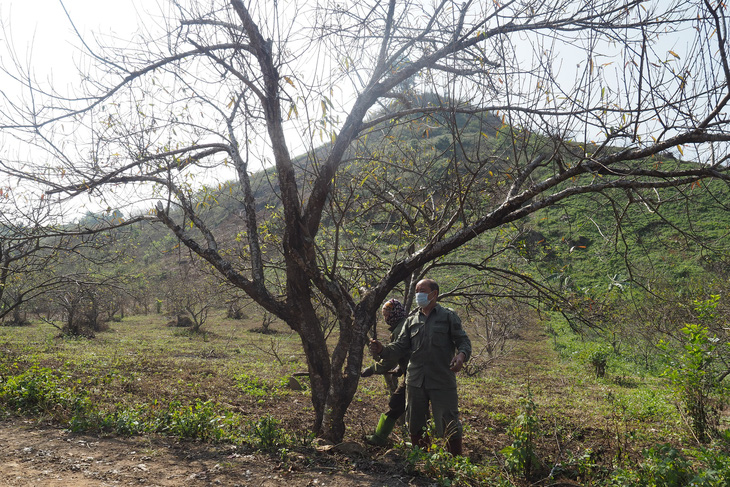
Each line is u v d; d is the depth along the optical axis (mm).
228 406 7367
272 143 4781
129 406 6418
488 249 6383
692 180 4117
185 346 18594
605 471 4082
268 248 6824
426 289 4598
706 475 3254
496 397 10023
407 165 6508
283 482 3684
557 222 16375
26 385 6125
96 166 5391
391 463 4277
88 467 3838
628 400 10367
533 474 4129
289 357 16094
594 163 4328
